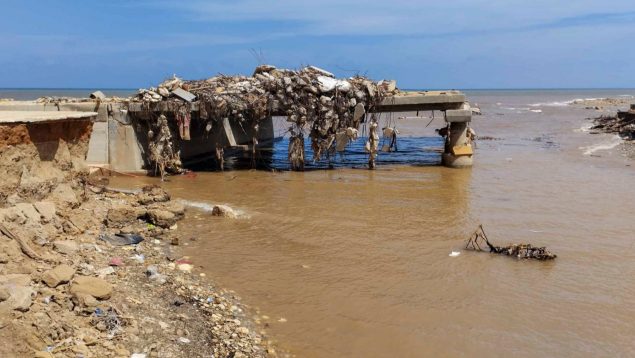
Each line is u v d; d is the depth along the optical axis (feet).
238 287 34.14
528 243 43.47
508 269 37.93
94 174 68.85
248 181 70.95
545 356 26.58
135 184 66.85
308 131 87.66
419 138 123.75
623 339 28.22
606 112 215.51
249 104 74.49
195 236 44.34
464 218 51.29
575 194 61.41
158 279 33.17
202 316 28.94
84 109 72.08
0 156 34.37
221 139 95.25
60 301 25.32
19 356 20.51
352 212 53.42
